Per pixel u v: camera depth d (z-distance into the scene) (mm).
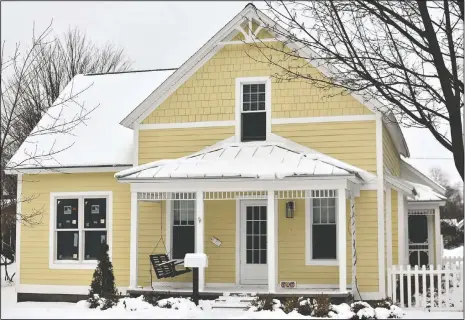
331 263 17141
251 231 17906
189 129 18344
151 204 18578
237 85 18062
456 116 12148
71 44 38062
